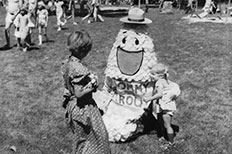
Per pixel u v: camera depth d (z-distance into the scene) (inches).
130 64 216.7
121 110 217.0
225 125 232.4
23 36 413.7
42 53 407.8
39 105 263.3
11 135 220.4
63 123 235.1
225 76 319.9
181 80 311.7
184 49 416.8
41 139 215.8
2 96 280.8
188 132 223.0
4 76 328.5
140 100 219.6
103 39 482.6
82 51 165.2
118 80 221.3
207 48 416.8
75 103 168.9
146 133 221.3
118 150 203.8
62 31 555.8
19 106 261.4
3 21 684.1
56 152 202.8
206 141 213.0
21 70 345.4
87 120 168.4
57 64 363.3
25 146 208.5
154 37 489.4
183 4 937.5
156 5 1139.3
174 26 585.3
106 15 800.9
